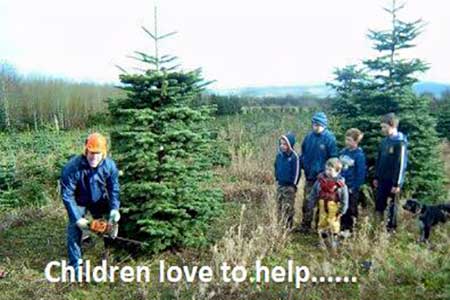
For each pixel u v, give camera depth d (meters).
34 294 5.29
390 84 8.66
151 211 6.00
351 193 7.36
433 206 6.82
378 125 8.37
